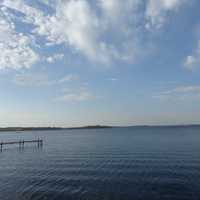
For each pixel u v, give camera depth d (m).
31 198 16.73
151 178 22.25
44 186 20.12
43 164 32.81
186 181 20.61
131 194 17.31
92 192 18.05
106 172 25.94
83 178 23.11
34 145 69.19
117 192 17.92
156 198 16.23
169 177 22.39
